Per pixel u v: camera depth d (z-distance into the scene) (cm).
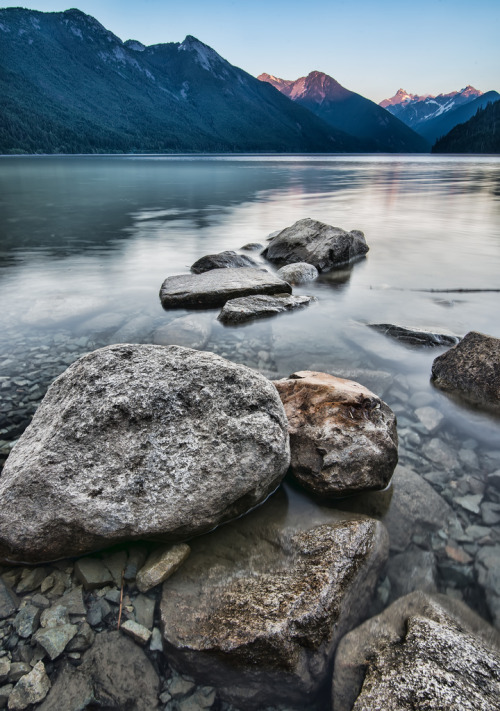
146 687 210
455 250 1180
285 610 227
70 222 1595
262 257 1105
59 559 272
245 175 4494
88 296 771
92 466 276
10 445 371
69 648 222
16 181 3522
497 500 319
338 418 345
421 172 5034
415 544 286
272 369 514
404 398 450
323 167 6494
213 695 209
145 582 253
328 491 311
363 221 1659
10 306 722
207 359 333
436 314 695
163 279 905
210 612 235
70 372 334
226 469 285
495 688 195
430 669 203
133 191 2759
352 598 243
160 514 267
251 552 272
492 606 247
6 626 231
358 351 559
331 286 863
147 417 294
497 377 433
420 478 338
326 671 217
